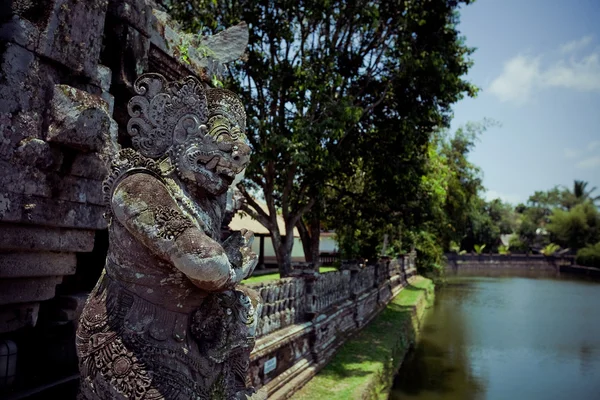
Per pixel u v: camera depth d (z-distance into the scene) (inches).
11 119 79.8
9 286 84.0
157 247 66.4
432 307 820.0
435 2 408.2
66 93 85.2
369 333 427.5
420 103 434.0
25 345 100.9
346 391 250.4
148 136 77.9
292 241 424.2
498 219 2615.7
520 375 421.7
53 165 86.0
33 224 83.9
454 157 928.3
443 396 359.3
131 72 116.6
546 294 1082.1
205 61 154.2
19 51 81.5
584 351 518.6
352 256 623.5
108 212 72.8
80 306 102.6
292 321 275.1
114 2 113.7
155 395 66.6
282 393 228.5
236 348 80.0
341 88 421.4
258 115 379.9
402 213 504.1
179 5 360.8
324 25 407.2
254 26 361.1
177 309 73.2
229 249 82.7
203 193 79.7
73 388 98.0
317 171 390.0
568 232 2175.2
